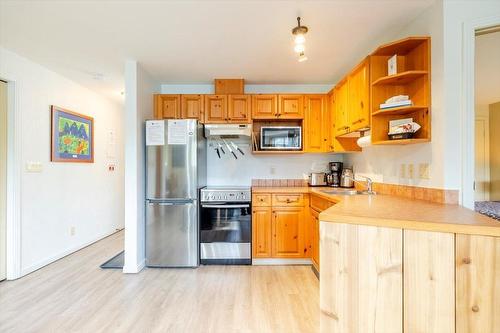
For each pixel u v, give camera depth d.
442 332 1.14
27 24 2.14
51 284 2.55
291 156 3.75
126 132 2.86
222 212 3.13
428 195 1.93
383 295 1.22
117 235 4.44
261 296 2.32
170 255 3.01
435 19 1.87
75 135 3.57
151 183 3.00
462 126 1.77
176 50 2.62
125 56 2.75
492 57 2.60
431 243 1.14
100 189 4.17
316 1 1.85
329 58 2.81
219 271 2.90
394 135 2.03
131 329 1.84
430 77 1.91
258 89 3.69
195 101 3.38
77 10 1.95
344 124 2.81
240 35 2.33
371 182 2.78
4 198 2.62
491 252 1.08
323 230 1.34
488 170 4.25
